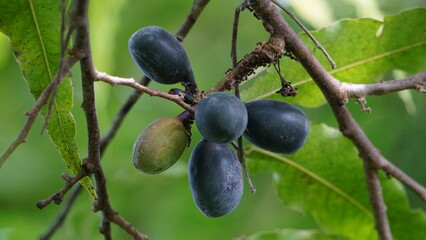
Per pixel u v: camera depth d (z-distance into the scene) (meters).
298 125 0.43
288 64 0.49
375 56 0.50
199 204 0.43
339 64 0.50
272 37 0.43
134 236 0.46
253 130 0.43
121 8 0.60
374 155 0.48
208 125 0.41
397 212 0.53
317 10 0.54
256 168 0.53
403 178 0.48
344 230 0.54
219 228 0.63
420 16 0.49
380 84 0.46
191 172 0.43
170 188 0.61
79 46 0.39
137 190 0.60
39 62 0.44
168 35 0.44
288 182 0.54
